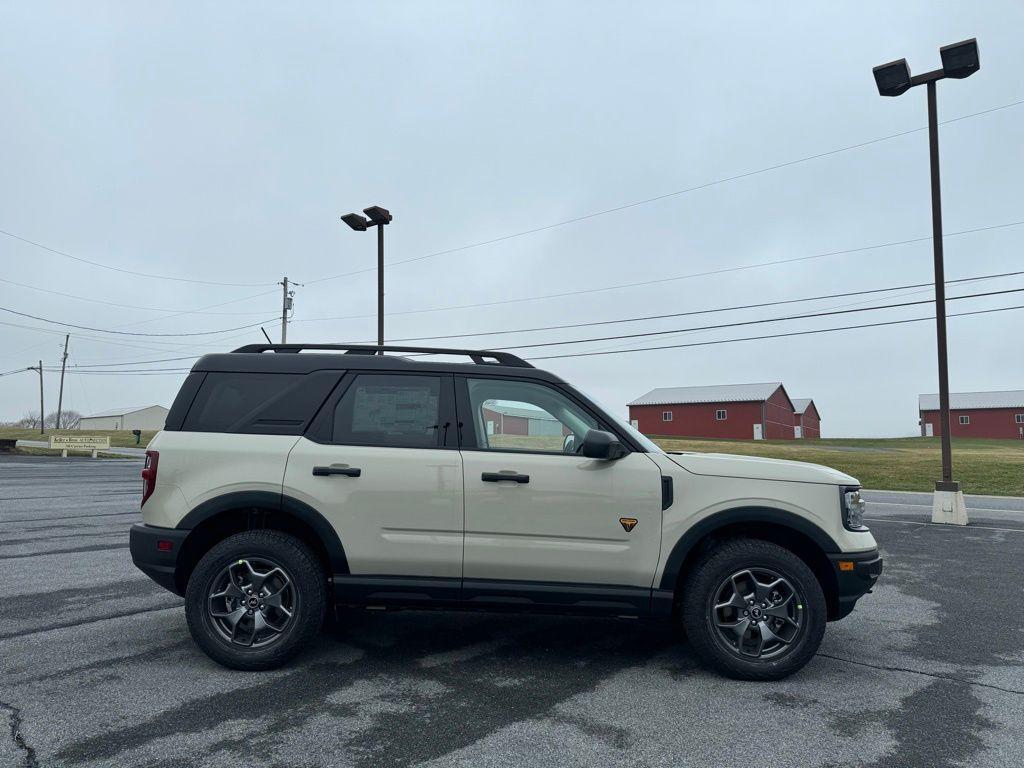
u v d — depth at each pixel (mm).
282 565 4203
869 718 3588
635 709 3672
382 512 4254
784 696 3889
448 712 3600
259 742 3219
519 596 4211
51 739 3225
